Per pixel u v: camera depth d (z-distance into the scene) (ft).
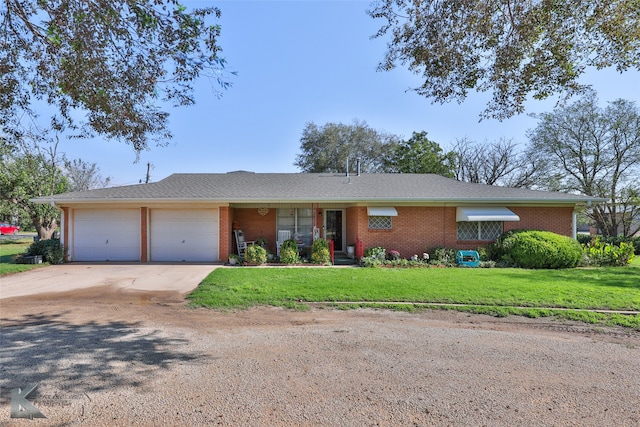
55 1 16.88
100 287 31.99
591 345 17.66
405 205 50.39
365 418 10.82
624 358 15.94
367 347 17.11
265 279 33.76
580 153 87.66
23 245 83.15
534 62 21.03
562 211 50.57
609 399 12.13
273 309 24.09
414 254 50.29
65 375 13.69
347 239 56.39
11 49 19.53
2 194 76.38
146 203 48.91
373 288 29.17
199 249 49.44
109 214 49.62
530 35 20.08
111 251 49.55
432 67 22.70
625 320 21.26
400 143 119.44
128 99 20.79
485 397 12.20
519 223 50.47
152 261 48.98
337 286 30.04
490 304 24.67
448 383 13.26
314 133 127.75
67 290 30.78
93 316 22.58
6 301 26.86
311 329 19.94
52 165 81.46
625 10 18.98
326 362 15.21
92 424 10.40
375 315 22.82
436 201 49.34
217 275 36.47
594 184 86.48
